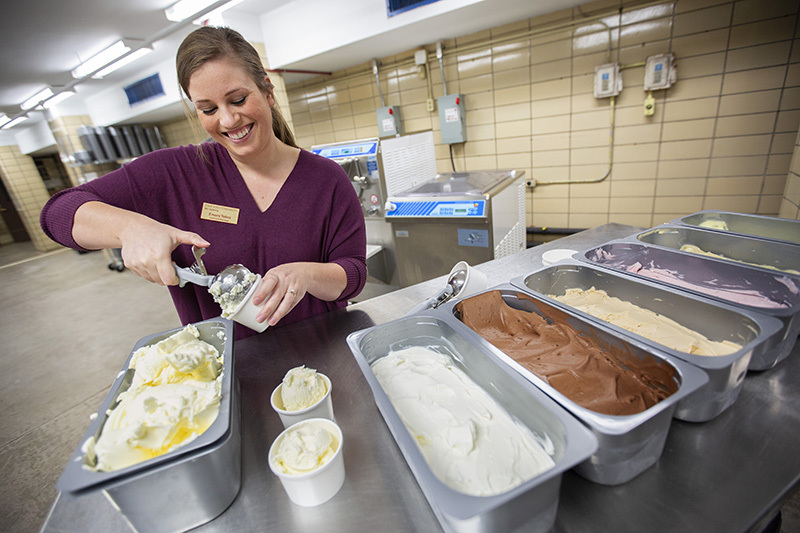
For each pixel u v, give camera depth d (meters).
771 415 0.63
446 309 0.85
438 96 2.88
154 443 0.52
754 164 2.09
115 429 0.52
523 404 0.60
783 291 0.87
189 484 0.50
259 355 0.95
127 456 0.50
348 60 2.94
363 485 0.57
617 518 0.49
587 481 0.55
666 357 0.62
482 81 2.68
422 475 0.44
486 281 0.99
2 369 2.74
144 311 3.46
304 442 0.55
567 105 2.46
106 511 0.58
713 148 2.15
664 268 1.09
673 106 2.17
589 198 2.60
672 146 2.25
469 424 0.61
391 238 2.45
